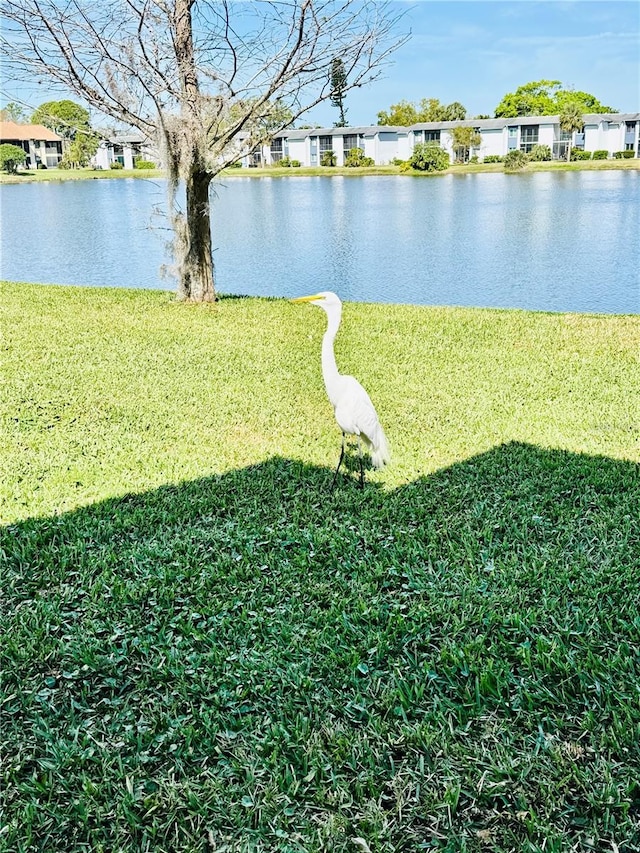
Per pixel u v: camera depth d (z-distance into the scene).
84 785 2.79
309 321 11.54
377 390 7.84
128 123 12.07
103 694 3.34
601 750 2.88
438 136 85.44
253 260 20.05
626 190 41.50
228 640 3.69
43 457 6.05
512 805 2.69
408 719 3.12
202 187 12.67
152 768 2.93
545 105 101.12
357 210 33.16
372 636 3.64
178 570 4.33
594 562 4.33
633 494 5.19
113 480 5.63
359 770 2.85
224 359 9.18
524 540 4.59
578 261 18.97
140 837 2.64
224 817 2.66
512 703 3.15
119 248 23.17
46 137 85.12
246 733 3.05
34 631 3.75
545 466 5.74
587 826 2.58
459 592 4.04
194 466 5.89
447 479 5.57
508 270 17.97
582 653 3.48
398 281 16.97
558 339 10.02
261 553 4.50
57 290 14.68
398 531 4.73
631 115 84.12
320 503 5.23
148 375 8.45
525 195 39.31
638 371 8.38
